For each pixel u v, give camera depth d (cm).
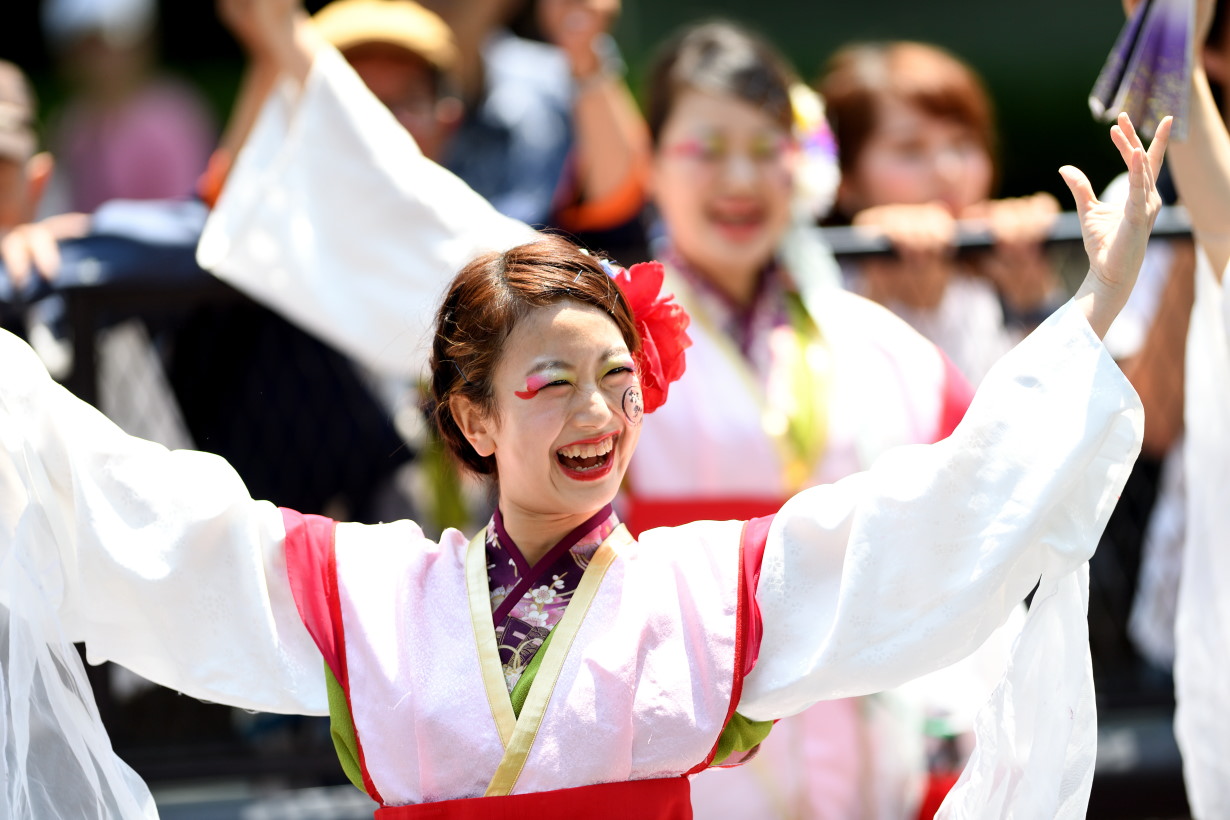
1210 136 852
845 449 1112
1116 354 1298
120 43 2470
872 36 3031
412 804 684
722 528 738
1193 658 925
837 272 1255
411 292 1077
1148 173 684
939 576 688
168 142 2458
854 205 1405
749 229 1142
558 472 698
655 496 1098
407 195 1080
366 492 1300
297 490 1297
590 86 1408
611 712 681
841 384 1127
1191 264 1281
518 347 699
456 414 732
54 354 1261
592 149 1412
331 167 1088
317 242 1095
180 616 723
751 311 1162
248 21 1136
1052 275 1295
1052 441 682
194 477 730
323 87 1091
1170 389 1300
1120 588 1329
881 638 691
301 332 1292
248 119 1322
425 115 1334
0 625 739
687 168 1145
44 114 2578
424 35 1339
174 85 2572
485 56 1546
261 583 720
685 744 687
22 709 721
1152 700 1316
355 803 1323
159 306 1254
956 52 3033
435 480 1207
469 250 1069
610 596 711
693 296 1149
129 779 750
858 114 1390
